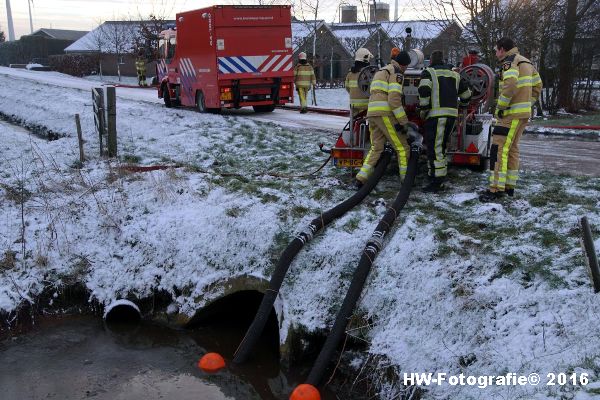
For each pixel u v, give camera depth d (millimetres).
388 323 5039
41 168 10047
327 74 35688
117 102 18250
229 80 14977
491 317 4547
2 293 6480
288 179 8016
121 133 12750
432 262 5250
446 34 17594
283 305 5562
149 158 10133
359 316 5184
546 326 4207
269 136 11406
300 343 5363
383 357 4836
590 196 6484
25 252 7121
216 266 6457
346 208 6426
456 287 4902
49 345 5992
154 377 5398
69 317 6609
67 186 8555
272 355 5645
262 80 15523
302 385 4781
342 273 5648
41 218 7781
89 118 14945
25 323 6414
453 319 4723
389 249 5605
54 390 5156
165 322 6441
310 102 21719
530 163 8875
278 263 5789
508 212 6137
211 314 6398
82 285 6855
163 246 6902
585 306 4195
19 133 15062
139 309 6578
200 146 10836
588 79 20156
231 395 5113
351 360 5062
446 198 6789
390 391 4641
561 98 19188
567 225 5516
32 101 20141
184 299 6418
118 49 41938
